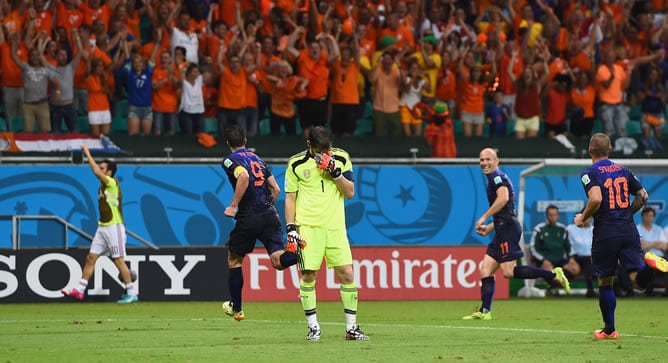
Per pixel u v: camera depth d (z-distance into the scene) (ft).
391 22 280.92
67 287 215.31
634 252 122.62
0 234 240.94
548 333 139.33
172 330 143.33
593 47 291.99
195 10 275.39
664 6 318.86
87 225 245.86
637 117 304.09
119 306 203.51
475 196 262.26
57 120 255.29
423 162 261.85
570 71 286.05
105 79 256.73
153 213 248.93
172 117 262.88
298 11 277.64
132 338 130.00
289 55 267.39
